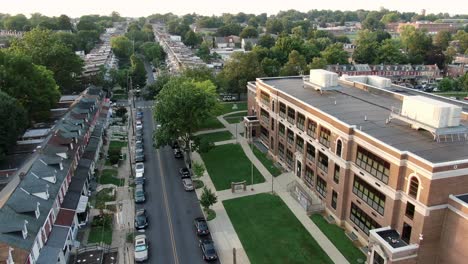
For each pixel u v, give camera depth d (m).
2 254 30.50
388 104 53.47
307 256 39.88
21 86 74.31
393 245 34.56
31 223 35.75
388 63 162.62
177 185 57.84
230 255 40.62
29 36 109.00
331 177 46.75
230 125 88.44
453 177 32.31
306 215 48.16
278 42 157.50
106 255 40.56
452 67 162.12
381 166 37.72
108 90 118.06
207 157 69.06
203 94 65.69
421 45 171.38
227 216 48.69
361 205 41.56
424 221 32.94
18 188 40.00
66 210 43.75
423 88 136.88
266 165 64.69
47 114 82.56
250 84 83.62
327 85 61.41
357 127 42.81
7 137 63.16
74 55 110.50
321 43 196.88
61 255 37.34
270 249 41.34
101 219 46.41
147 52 180.25
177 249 41.84
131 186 57.22
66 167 49.84
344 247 41.16
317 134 49.94
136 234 44.66
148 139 79.12
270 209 49.84
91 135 69.56
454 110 38.31
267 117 70.25
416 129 41.72
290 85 69.06
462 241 31.70
